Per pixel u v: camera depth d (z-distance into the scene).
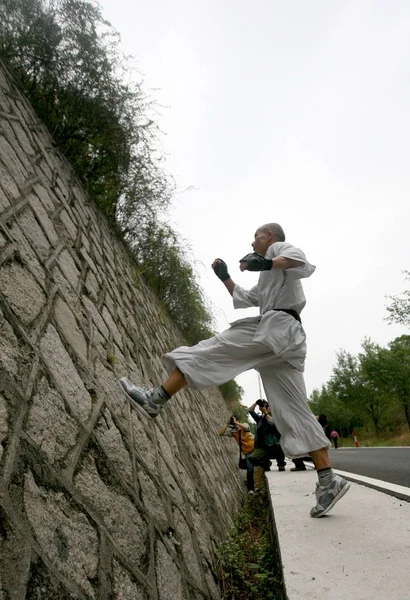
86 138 4.70
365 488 3.76
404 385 26.66
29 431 1.58
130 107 4.68
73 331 2.55
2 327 1.80
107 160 4.93
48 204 3.37
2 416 1.48
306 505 3.28
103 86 4.44
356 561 1.88
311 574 1.78
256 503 6.16
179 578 2.05
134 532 1.87
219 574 2.68
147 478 2.40
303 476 5.73
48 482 1.51
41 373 1.89
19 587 1.13
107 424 2.27
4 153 3.01
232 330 2.48
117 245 5.36
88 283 3.37
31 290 2.27
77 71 4.32
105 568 1.53
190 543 2.48
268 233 2.85
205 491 3.68
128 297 4.71
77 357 2.40
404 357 27.44
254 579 2.69
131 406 2.85
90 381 2.39
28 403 1.67
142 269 6.03
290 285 2.58
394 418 36.25
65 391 2.02
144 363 3.99
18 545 1.21
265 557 2.97
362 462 9.77
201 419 6.11
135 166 5.03
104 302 3.57
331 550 2.05
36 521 1.34
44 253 2.75
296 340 2.49
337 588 1.62
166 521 2.30
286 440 2.59
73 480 1.67
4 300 1.93
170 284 7.33
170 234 6.21
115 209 5.57
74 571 1.37
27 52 4.14
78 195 4.45
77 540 1.47
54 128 4.53
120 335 3.59
